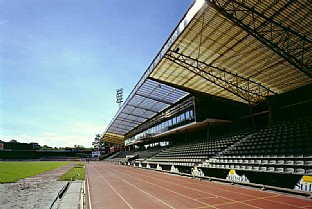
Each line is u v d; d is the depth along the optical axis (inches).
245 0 450.9
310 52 557.9
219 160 775.7
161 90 1072.8
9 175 934.4
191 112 1065.5
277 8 456.1
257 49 589.3
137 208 350.6
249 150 717.3
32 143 3479.3
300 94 765.9
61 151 3649.1
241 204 358.0
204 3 464.8
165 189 521.3
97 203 391.2
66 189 547.2
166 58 697.0
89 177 852.0
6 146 3198.8
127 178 793.6
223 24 529.3
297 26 488.7
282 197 403.2
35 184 650.8
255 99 889.5
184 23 547.2
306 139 586.9
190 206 352.2
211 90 918.4
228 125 1098.7
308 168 468.1
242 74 724.7
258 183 539.8
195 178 740.7
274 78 718.5
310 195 393.1
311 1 425.7
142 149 2322.8
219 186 549.0
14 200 418.3
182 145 1338.6
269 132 753.6
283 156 569.9
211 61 686.5
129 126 2223.2
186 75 816.3
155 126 1637.6
